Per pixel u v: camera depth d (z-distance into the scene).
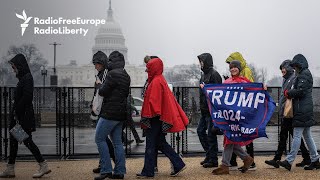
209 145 9.89
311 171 9.38
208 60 9.76
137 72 140.12
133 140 12.48
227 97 8.94
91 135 14.30
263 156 11.49
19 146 13.91
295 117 9.30
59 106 11.60
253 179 8.55
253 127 8.85
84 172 9.49
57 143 11.61
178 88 11.84
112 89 8.49
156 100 8.60
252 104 8.88
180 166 8.88
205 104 9.83
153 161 8.83
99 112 8.71
